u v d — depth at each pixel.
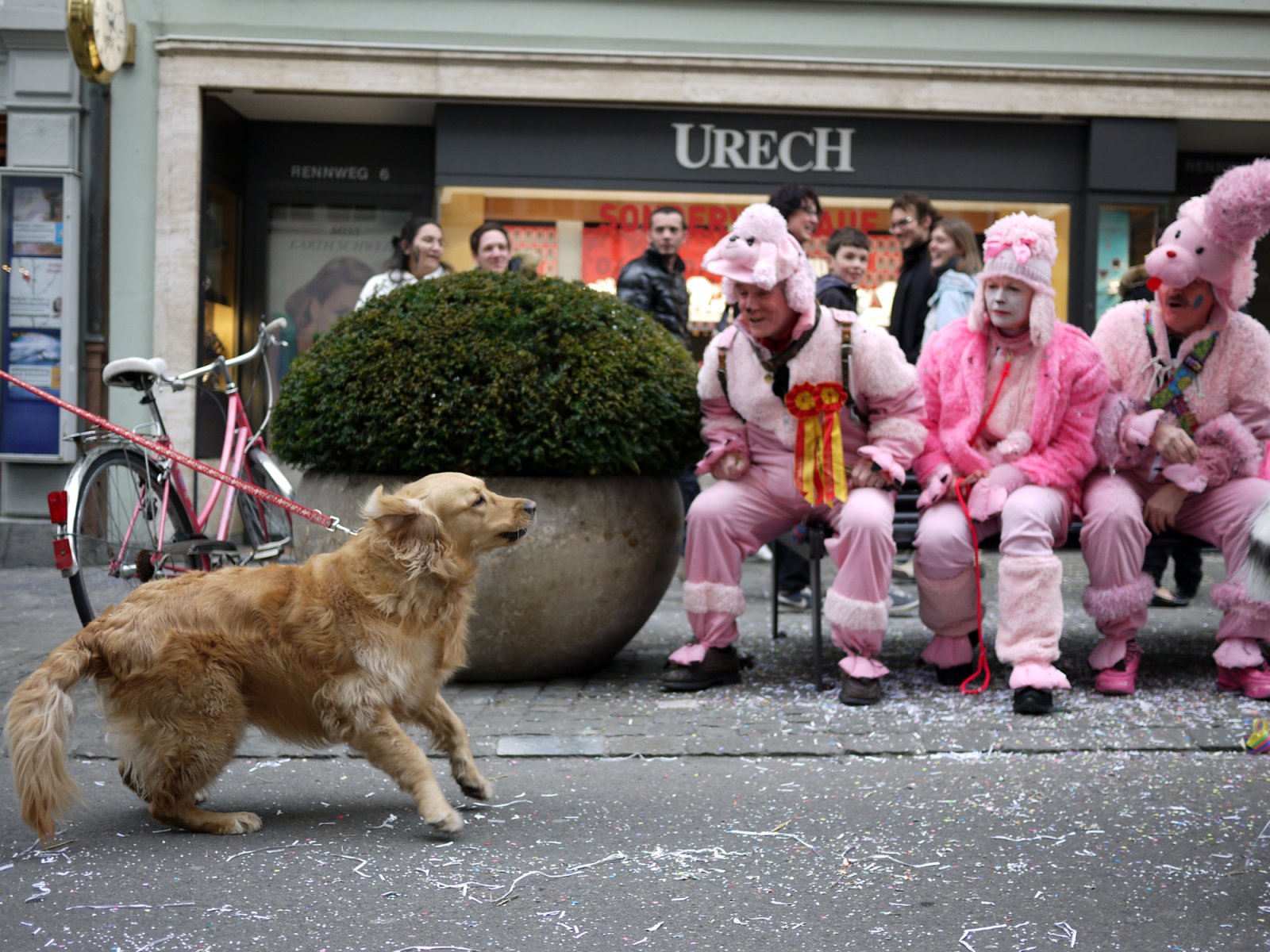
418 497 3.61
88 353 9.53
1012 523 5.08
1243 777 4.12
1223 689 5.32
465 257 10.27
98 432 5.11
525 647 5.36
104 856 3.36
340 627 3.48
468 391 5.16
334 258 10.79
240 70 9.60
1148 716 4.87
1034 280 5.16
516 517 3.70
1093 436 5.34
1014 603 5.03
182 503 5.51
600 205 10.27
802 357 5.17
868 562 5.12
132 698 3.45
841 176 10.20
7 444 9.26
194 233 9.61
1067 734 4.61
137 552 4.98
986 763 4.32
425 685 3.62
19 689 3.34
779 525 5.46
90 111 9.46
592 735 4.64
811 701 5.20
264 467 6.21
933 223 7.70
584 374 5.24
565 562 5.23
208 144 9.84
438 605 3.58
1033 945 2.78
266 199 10.71
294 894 3.07
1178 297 5.35
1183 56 10.07
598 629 5.43
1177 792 3.96
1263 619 5.18
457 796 3.98
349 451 5.29
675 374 5.57
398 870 3.25
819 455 5.22
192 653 3.46
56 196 9.30
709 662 5.43
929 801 3.88
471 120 9.99
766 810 3.80
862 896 3.08
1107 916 2.94
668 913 2.96
